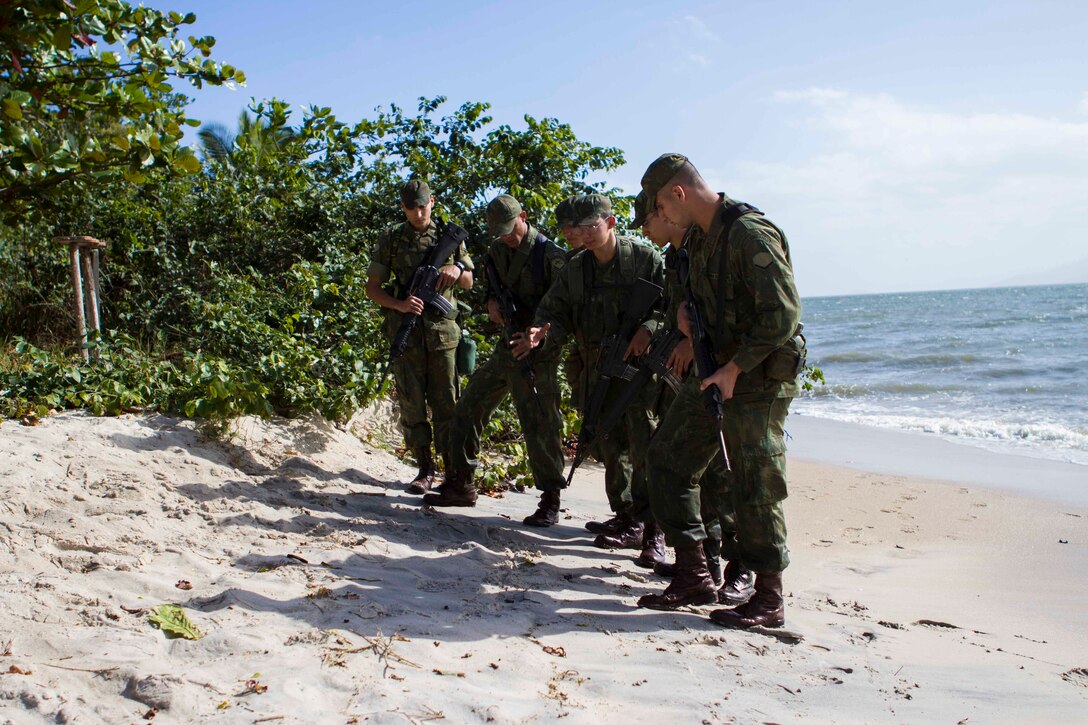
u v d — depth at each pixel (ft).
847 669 10.28
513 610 11.53
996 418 40.88
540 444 17.29
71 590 10.21
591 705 8.73
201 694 7.98
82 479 14.46
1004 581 15.28
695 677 9.74
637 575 14.19
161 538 12.76
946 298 403.34
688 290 12.10
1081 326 116.57
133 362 21.17
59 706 7.50
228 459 17.60
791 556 17.02
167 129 13.29
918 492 23.91
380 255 18.76
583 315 15.85
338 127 31.89
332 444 20.53
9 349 25.18
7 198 13.29
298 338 23.84
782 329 10.76
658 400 15.39
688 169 11.63
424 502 18.11
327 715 7.86
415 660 9.36
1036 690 9.89
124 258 30.71
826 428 39.58
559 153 30.55
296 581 11.59
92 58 12.43
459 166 30.53
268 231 31.07
